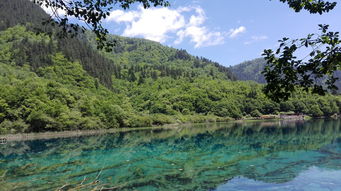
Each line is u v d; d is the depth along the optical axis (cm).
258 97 11625
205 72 18912
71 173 2362
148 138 4959
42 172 2406
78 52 12069
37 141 4638
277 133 5272
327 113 10581
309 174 2134
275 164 2506
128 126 7425
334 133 4853
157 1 712
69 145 4119
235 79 18300
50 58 10469
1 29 13250
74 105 6825
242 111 11338
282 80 519
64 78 9812
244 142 4100
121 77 14350
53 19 630
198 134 5584
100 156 3162
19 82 6900
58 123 5625
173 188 1909
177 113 9925
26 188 1936
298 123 8025
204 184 1983
